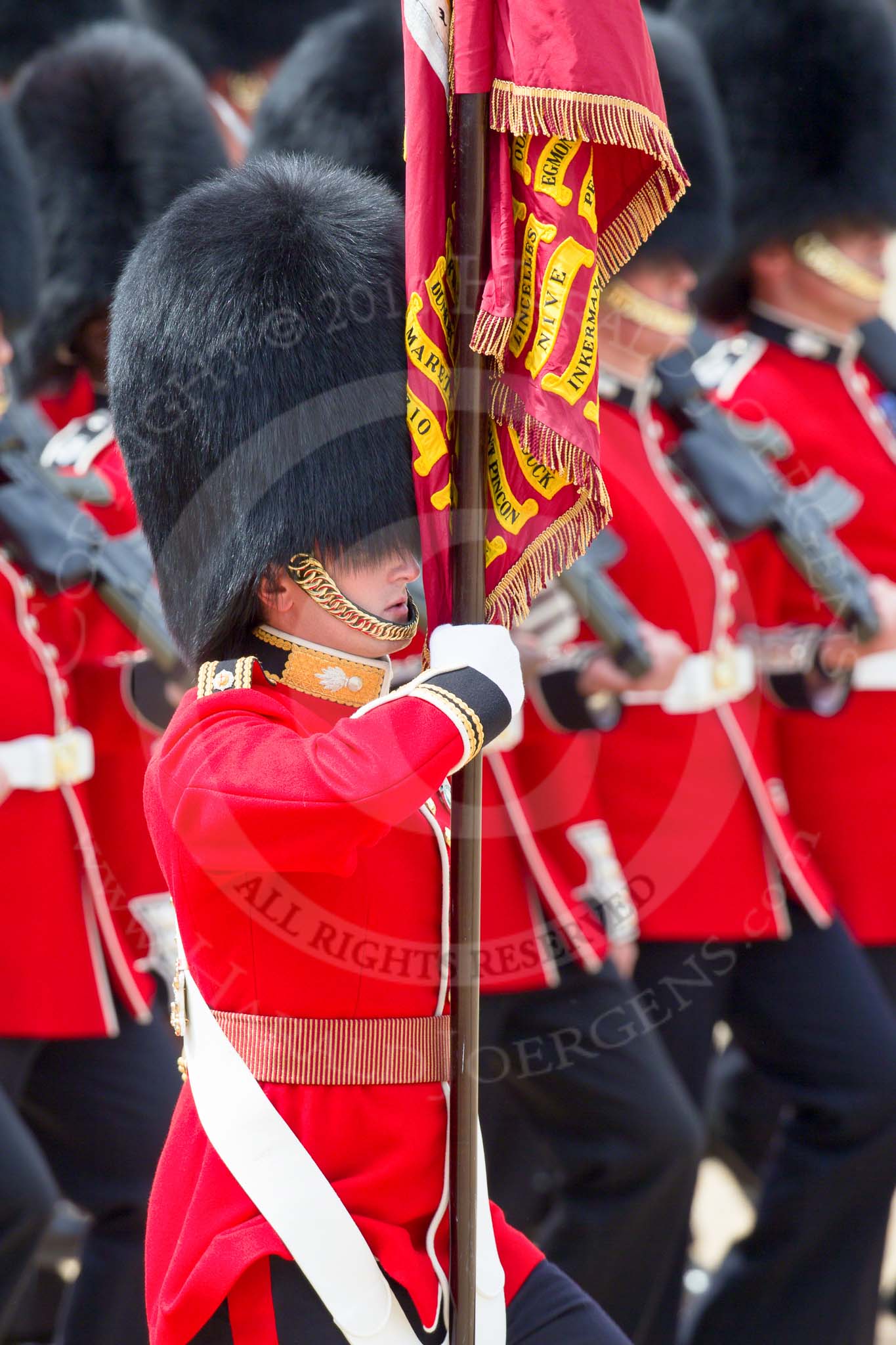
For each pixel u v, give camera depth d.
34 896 12.53
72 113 14.70
